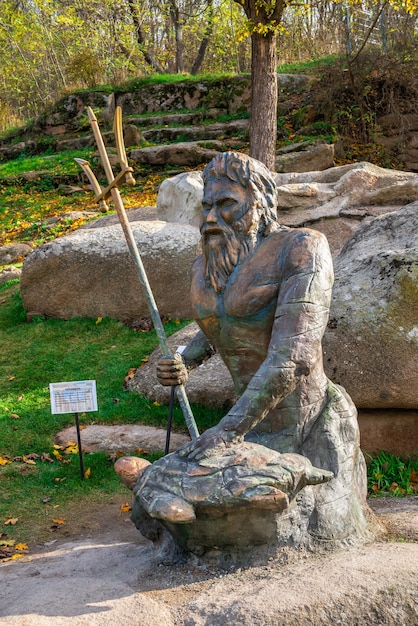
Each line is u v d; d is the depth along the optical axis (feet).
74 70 83.76
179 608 10.23
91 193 58.70
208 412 22.35
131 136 66.69
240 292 11.71
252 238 11.91
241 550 11.37
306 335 10.99
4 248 43.52
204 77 75.92
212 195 12.01
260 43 47.52
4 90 101.09
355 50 70.85
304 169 52.13
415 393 17.88
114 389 24.90
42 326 30.63
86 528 16.88
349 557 11.10
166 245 29.91
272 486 10.59
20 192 61.05
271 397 10.93
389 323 18.01
